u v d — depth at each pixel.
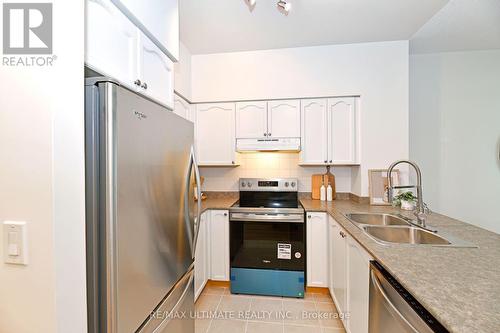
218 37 2.26
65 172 0.71
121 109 0.83
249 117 2.58
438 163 2.71
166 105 1.43
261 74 2.53
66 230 0.72
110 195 0.79
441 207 2.71
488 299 0.77
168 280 1.16
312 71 2.47
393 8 1.86
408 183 2.37
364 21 2.03
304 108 2.51
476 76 2.65
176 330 1.27
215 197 2.98
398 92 2.37
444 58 2.68
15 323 0.71
